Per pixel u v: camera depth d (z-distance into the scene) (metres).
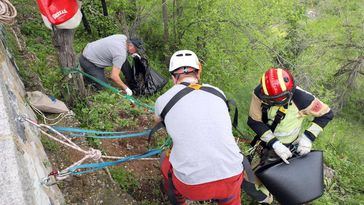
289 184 3.75
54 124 4.49
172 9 9.52
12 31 6.01
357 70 19.16
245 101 7.76
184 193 2.95
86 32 8.54
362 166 6.87
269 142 3.78
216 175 2.75
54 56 6.21
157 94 6.70
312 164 3.85
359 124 19.23
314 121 3.77
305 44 15.80
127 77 6.51
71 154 4.11
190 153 2.75
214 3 8.91
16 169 2.25
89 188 3.84
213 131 2.79
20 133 2.85
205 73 8.70
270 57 10.61
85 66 5.82
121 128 4.92
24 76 5.04
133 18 9.85
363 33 18.02
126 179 4.08
